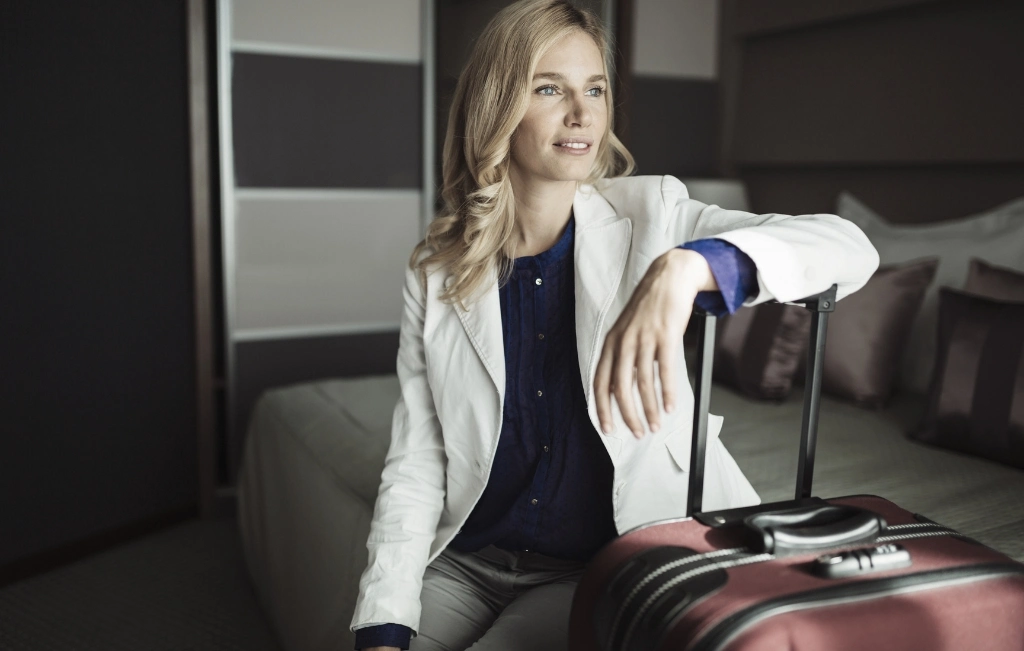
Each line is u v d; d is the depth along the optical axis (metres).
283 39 2.92
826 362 2.22
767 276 0.96
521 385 1.31
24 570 2.48
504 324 1.33
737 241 0.98
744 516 0.99
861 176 3.10
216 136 2.98
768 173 3.55
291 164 2.99
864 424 2.05
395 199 3.18
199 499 2.95
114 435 2.70
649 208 1.29
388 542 1.32
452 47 3.26
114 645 2.12
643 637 0.84
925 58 2.77
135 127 2.64
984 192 2.66
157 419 2.81
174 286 2.80
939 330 1.93
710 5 3.58
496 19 1.29
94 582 2.47
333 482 1.85
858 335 2.17
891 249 2.47
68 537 2.60
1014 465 1.75
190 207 2.79
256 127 2.92
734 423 2.07
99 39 2.54
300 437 2.12
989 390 1.77
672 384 0.93
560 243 1.33
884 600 0.81
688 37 3.56
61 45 2.46
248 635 2.17
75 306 2.56
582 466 1.28
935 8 2.72
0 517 2.42
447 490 1.38
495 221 1.31
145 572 2.54
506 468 1.33
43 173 2.45
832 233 1.06
